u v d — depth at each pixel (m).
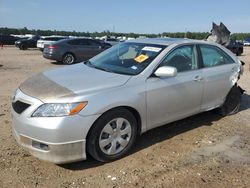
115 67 4.80
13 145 4.55
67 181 3.71
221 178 3.93
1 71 11.98
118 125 4.17
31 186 3.58
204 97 5.47
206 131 5.48
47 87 4.00
